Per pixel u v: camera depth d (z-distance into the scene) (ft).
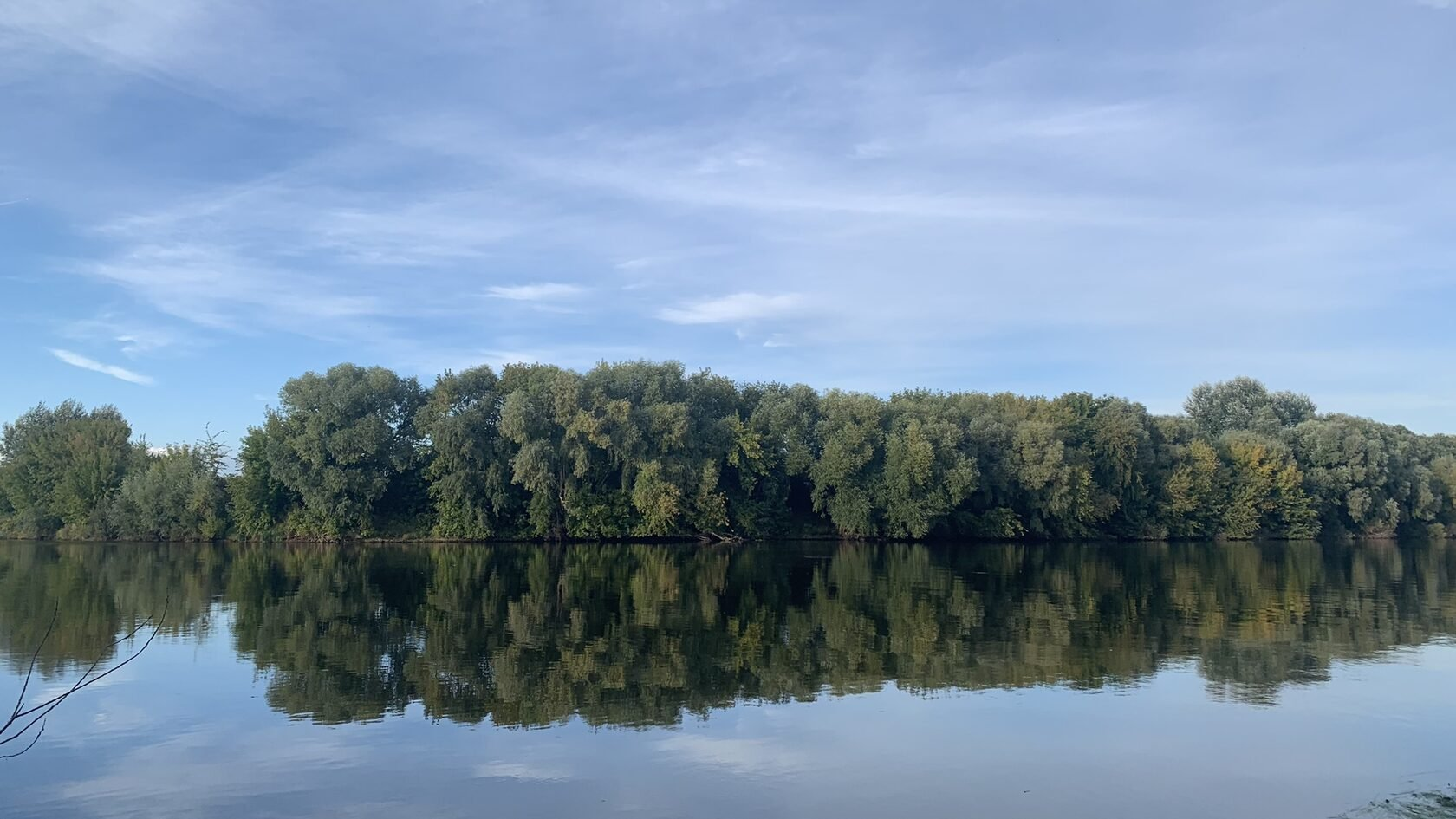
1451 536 374.84
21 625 113.50
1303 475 347.77
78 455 293.43
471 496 267.80
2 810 53.47
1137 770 60.13
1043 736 67.36
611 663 92.12
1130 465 318.04
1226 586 165.17
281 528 273.54
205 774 59.31
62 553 232.53
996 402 337.11
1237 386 440.04
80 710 74.18
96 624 114.32
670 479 270.05
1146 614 125.70
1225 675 87.20
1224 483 336.49
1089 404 338.75
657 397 282.56
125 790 56.65
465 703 76.48
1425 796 55.72
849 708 74.84
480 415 271.08
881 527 297.53
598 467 272.72
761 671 88.58
